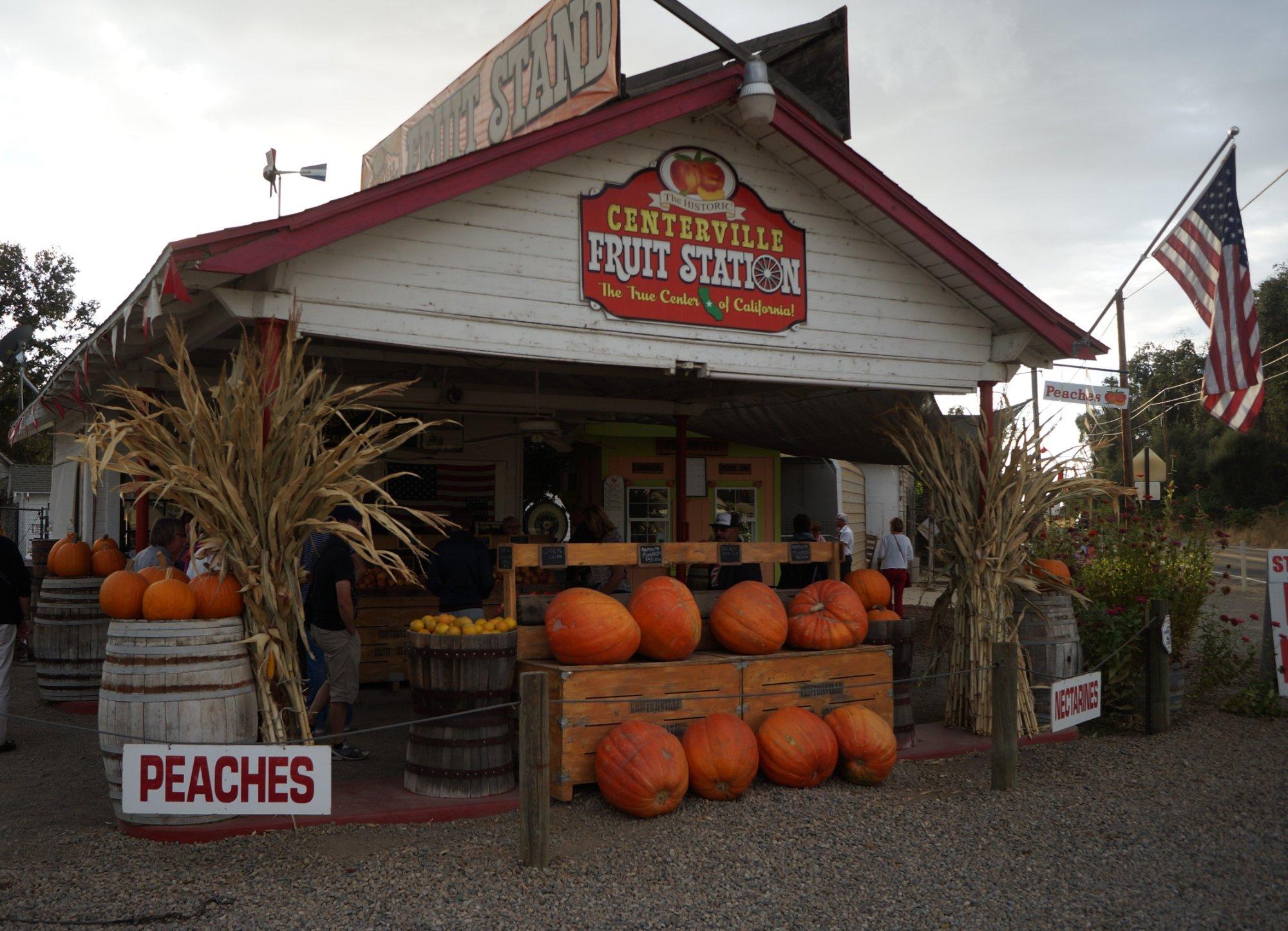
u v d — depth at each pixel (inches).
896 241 326.3
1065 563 355.6
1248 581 906.1
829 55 344.5
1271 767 271.6
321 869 183.5
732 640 254.8
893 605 578.2
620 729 228.1
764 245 306.8
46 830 208.5
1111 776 261.7
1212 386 473.7
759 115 275.3
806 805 230.5
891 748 249.8
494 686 224.2
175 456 209.3
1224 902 176.2
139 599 203.3
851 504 837.8
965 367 346.3
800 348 312.7
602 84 318.7
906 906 173.2
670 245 290.7
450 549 275.4
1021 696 305.3
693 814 223.3
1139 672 330.6
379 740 296.4
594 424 609.6
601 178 280.5
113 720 198.8
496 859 190.2
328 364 398.0
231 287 233.3
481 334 260.4
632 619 241.0
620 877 183.3
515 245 265.9
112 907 165.3
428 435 497.7
